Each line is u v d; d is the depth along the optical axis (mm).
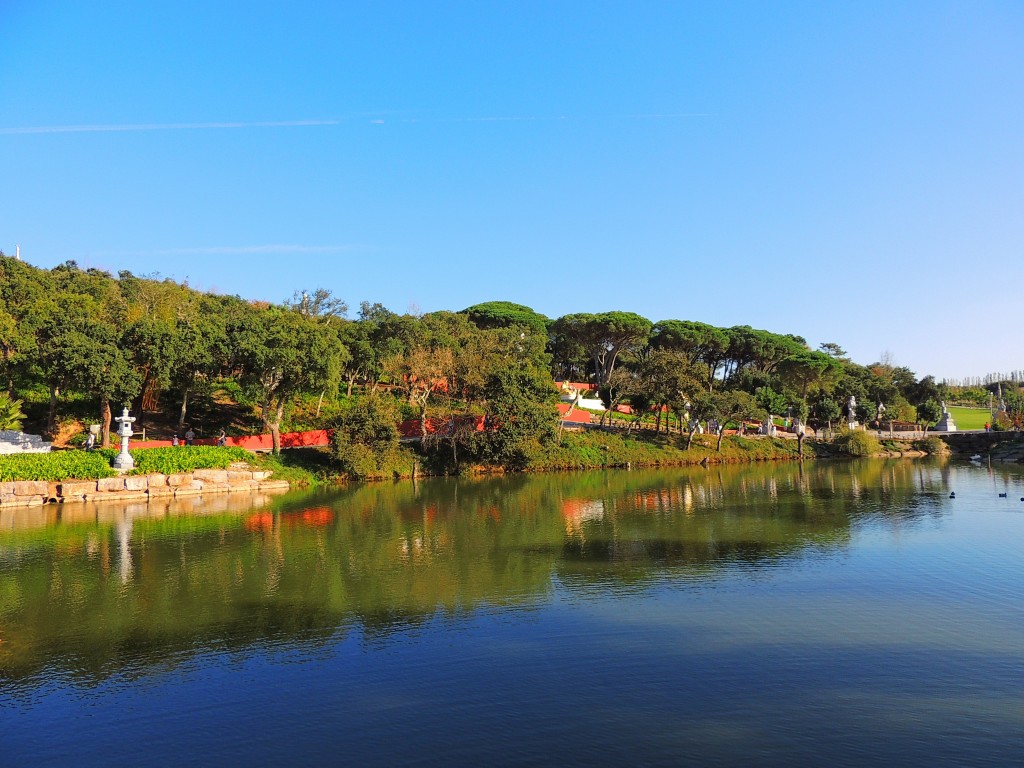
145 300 89500
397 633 22594
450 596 26719
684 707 17109
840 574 29312
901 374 137375
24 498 47406
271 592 27312
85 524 41531
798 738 15570
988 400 151250
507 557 33219
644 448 84875
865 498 52156
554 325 124500
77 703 17781
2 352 57344
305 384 64875
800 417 102625
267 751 15312
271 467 61125
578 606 25266
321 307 109750
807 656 20281
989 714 16609
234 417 75812
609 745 15336
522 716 16750
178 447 56000
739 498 53281
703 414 87062
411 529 40531
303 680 18984
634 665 19750
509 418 71000
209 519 43625
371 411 66688
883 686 18219
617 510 47781
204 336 63094
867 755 14820
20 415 56562
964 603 25078
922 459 90188
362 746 15461
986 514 43594
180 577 29484
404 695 18000
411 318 100938
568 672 19328
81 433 62188
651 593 26875
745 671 19250
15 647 21609
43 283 85812
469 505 50344
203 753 15281
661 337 124438
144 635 22562
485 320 128125
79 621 23922
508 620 23797
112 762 14961
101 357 53781
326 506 49500
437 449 72062
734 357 136125
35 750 15477
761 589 27250
